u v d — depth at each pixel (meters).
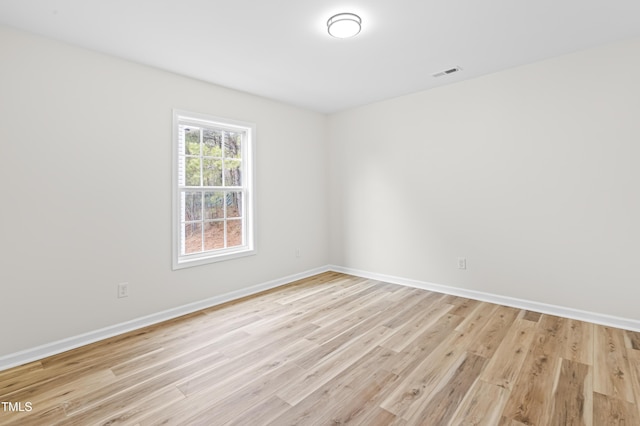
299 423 1.63
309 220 4.66
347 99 4.16
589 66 2.81
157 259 3.05
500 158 3.33
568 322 2.86
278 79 3.41
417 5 2.12
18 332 2.30
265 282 4.04
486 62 3.06
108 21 2.24
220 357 2.32
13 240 2.29
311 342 2.55
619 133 2.70
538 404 1.75
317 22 2.31
